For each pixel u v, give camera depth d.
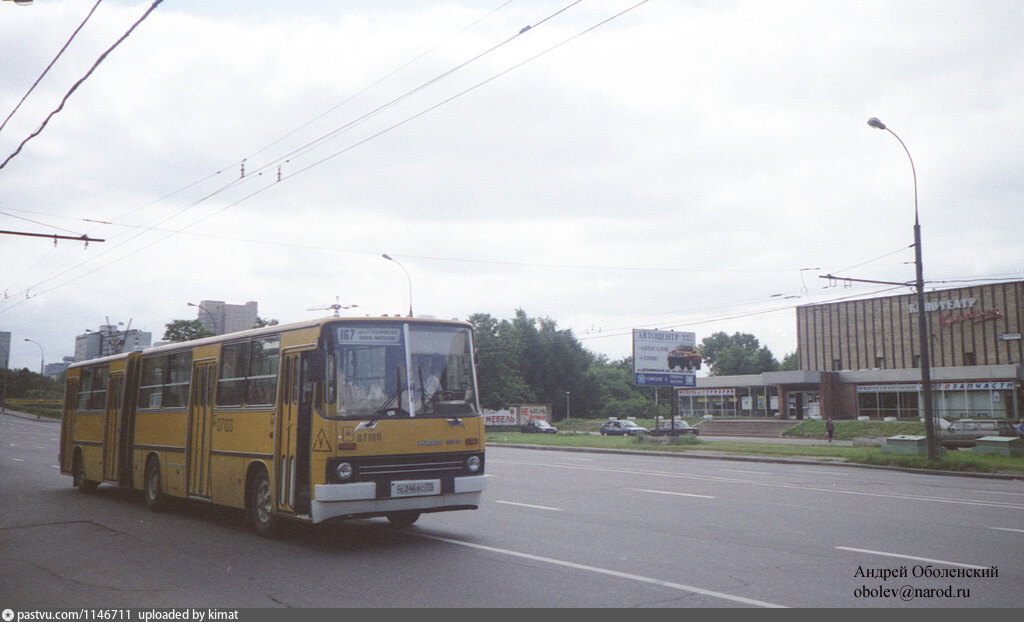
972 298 63.53
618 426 60.00
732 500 15.08
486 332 88.75
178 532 11.53
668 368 46.25
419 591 7.39
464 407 10.50
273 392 10.91
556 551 9.44
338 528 11.62
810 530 11.05
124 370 16.09
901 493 16.88
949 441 40.28
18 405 109.06
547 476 21.16
